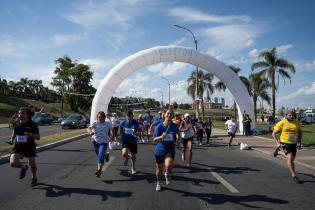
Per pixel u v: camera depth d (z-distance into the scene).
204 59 26.88
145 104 130.12
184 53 26.52
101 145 8.76
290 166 8.46
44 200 6.43
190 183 8.07
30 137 7.46
